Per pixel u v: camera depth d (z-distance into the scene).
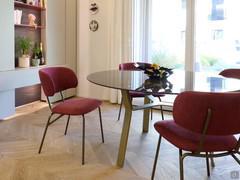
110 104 5.04
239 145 1.79
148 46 4.82
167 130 1.95
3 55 3.86
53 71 2.90
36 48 4.80
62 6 5.10
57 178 2.30
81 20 5.39
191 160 2.69
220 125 1.61
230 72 3.16
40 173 2.38
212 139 1.83
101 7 5.14
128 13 4.77
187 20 4.46
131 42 4.81
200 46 4.49
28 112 4.38
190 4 4.41
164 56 4.77
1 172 2.38
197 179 2.32
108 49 5.15
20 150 2.86
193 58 4.50
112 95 5.08
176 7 4.56
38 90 5.10
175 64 4.71
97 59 5.33
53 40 4.96
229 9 4.22
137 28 4.78
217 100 1.55
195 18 4.41
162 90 2.16
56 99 5.11
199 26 4.44
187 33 4.49
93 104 2.80
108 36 5.12
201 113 1.59
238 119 1.62
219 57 4.39
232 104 1.56
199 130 1.65
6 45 3.90
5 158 2.66
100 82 2.43
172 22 4.62
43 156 2.72
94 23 5.24
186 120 1.66
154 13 4.73
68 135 3.34
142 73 3.03
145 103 3.40
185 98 1.63
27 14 4.66
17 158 2.67
